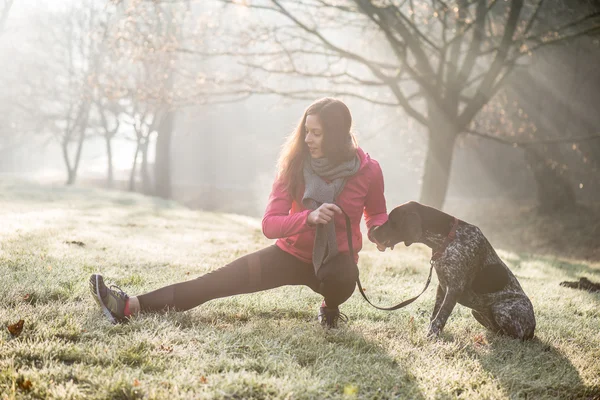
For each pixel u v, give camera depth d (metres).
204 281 3.61
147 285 4.79
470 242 3.78
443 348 3.54
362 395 2.76
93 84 16.19
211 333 3.46
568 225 21.09
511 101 20.45
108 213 12.31
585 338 4.16
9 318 3.37
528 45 15.74
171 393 2.58
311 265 3.61
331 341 3.57
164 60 14.58
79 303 3.89
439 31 17.91
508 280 3.95
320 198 3.39
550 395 3.00
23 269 4.89
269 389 2.67
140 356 2.97
